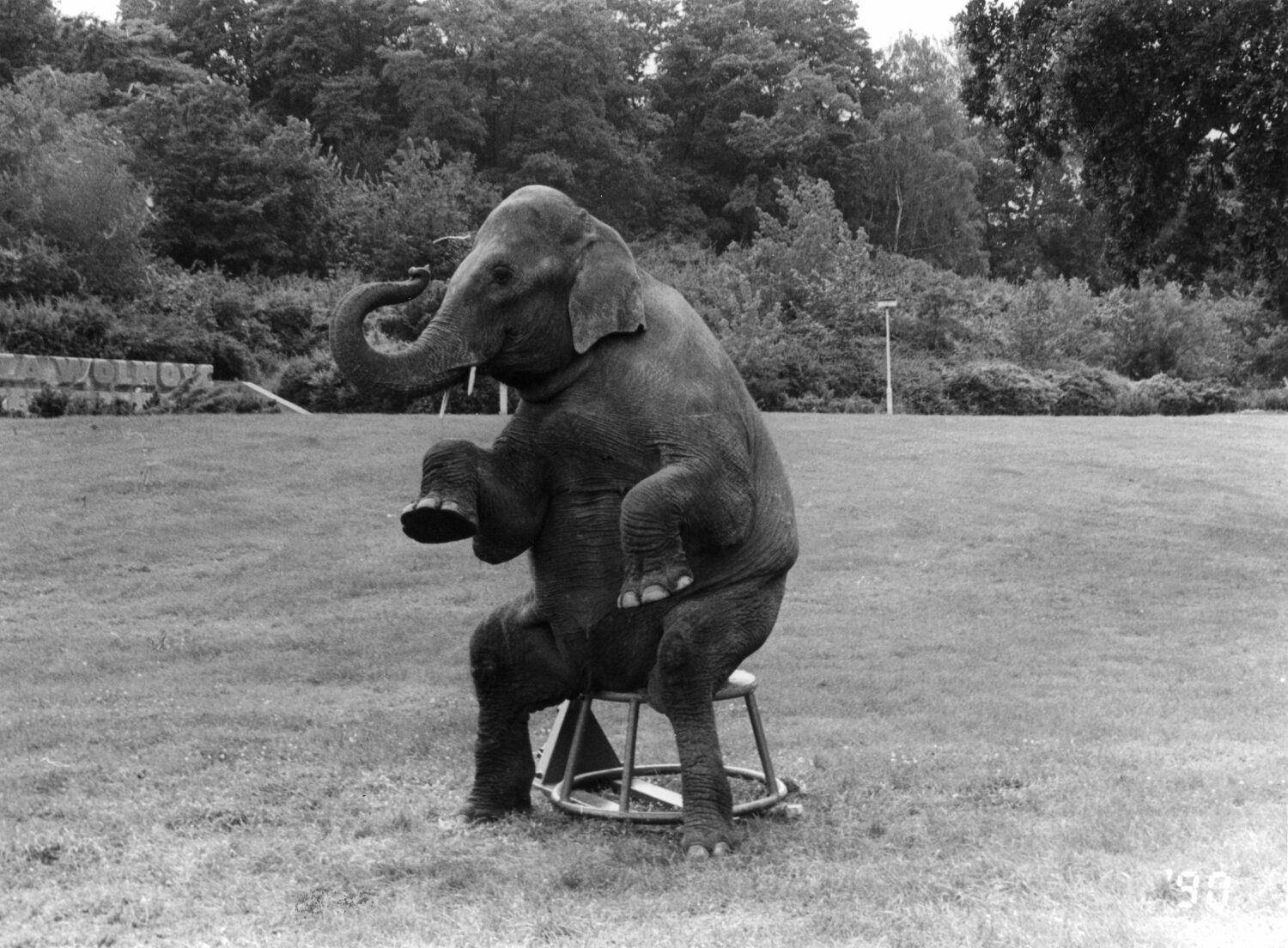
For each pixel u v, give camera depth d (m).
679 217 73.12
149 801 7.41
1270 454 27.61
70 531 17.64
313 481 20.50
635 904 5.45
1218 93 17.81
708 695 6.32
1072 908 5.25
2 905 5.61
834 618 14.77
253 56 74.31
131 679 11.87
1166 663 12.86
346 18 71.38
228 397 28.86
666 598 6.10
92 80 47.47
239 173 42.72
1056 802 7.17
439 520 6.12
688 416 6.21
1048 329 52.91
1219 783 7.52
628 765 6.54
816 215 53.03
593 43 70.31
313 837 6.62
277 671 12.15
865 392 45.53
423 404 33.69
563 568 6.50
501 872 5.92
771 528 6.53
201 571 16.33
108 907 5.57
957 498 21.47
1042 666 12.64
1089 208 20.52
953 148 84.94
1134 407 46.66
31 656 12.73
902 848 6.26
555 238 6.41
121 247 33.41
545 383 6.47
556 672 6.71
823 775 8.00
